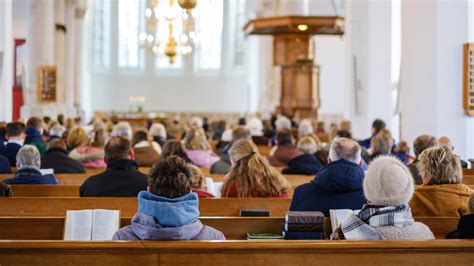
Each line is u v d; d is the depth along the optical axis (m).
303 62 21.73
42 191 6.97
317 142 10.58
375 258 3.91
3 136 10.70
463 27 11.80
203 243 3.81
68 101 29.41
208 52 36.91
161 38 21.59
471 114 11.78
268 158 9.63
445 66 11.88
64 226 5.05
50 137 12.95
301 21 19.64
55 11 26.94
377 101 17.05
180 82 37.22
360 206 5.36
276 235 5.04
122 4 36.44
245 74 36.00
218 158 10.05
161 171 4.08
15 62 28.30
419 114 12.20
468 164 10.88
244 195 6.49
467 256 3.94
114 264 3.80
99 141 10.08
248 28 21.23
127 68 36.66
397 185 4.13
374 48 16.98
